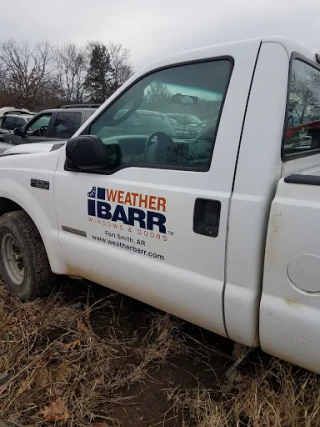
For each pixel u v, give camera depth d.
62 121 7.44
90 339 2.59
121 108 2.32
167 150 2.05
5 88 43.88
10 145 8.46
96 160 2.20
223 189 1.77
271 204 1.63
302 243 1.54
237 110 1.77
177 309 2.08
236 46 1.83
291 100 1.79
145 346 2.56
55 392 2.19
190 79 2.00
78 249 2.54
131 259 2.20
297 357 1.67
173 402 2.12
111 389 2.22
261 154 1.68
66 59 56.41
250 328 1.78
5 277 3.28
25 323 2.77
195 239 1.88
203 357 2.42
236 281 1.77
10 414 2.07
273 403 1.93
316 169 2.03
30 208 2.87
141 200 2.09
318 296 1.54
